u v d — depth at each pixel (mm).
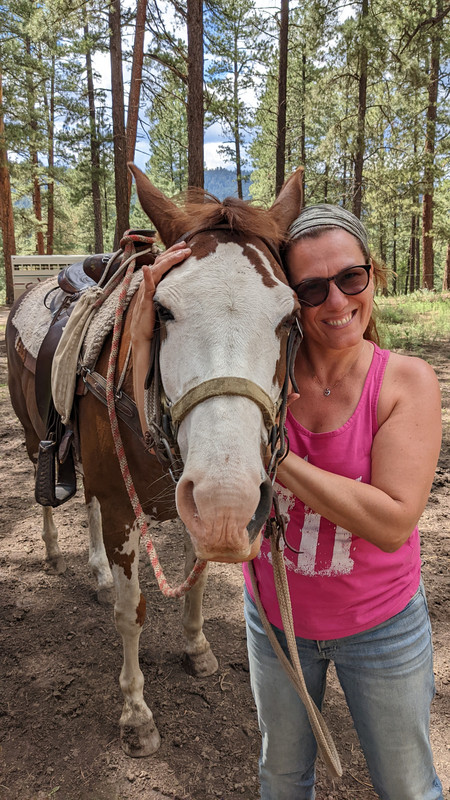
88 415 2273
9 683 2605
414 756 1401
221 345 1315
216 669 2684
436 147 18781
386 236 27094
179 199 1879
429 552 3609
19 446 5746
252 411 1260
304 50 16750
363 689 1402
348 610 1399
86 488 2393
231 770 2166
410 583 1434
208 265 1439
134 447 2062
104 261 2555
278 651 1406
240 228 1521
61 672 2676
